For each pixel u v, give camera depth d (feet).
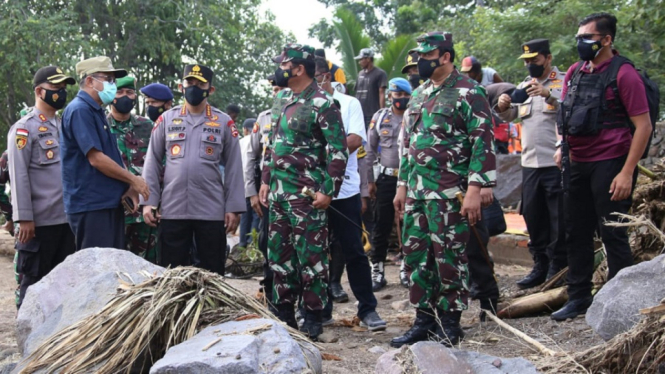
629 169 16.34
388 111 25.64
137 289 13.38
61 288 15.33
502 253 29.07
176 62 67.31
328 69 20.08
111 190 17.31
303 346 12.83
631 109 16.33
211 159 18.66
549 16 43.19
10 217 22.59
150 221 18.69
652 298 13.24
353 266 18.78
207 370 11.02
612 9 40.73
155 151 18.97
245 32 75.51
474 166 15.35
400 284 25.99
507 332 17.28
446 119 15.69
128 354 12.52
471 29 56.34
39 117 19.10
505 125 33.42
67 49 60.80
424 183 15.87
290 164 16.90
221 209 18.85
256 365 11.23
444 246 15.70
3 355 16.28
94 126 17.22
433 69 15.84
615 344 12.71
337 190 16.80
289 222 17.13
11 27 59.26
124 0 65.62
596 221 17.71
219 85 73.20
